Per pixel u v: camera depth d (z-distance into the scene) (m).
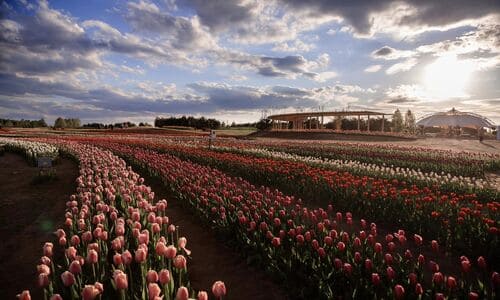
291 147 29.50
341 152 26.14
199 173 13.18
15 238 7.64
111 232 6.59
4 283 5.72
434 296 4.55
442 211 8.36
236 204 8.97
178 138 45.81
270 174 14.20
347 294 4.71
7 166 18.45
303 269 5.51
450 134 61.12
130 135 51.28
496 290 4.82
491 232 6.59
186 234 8.28
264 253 6.22
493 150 34.06
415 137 52.69
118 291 4.42
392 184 13.45
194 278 6.07
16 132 57.06
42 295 5.35
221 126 123.00
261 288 5.67
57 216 9.25
